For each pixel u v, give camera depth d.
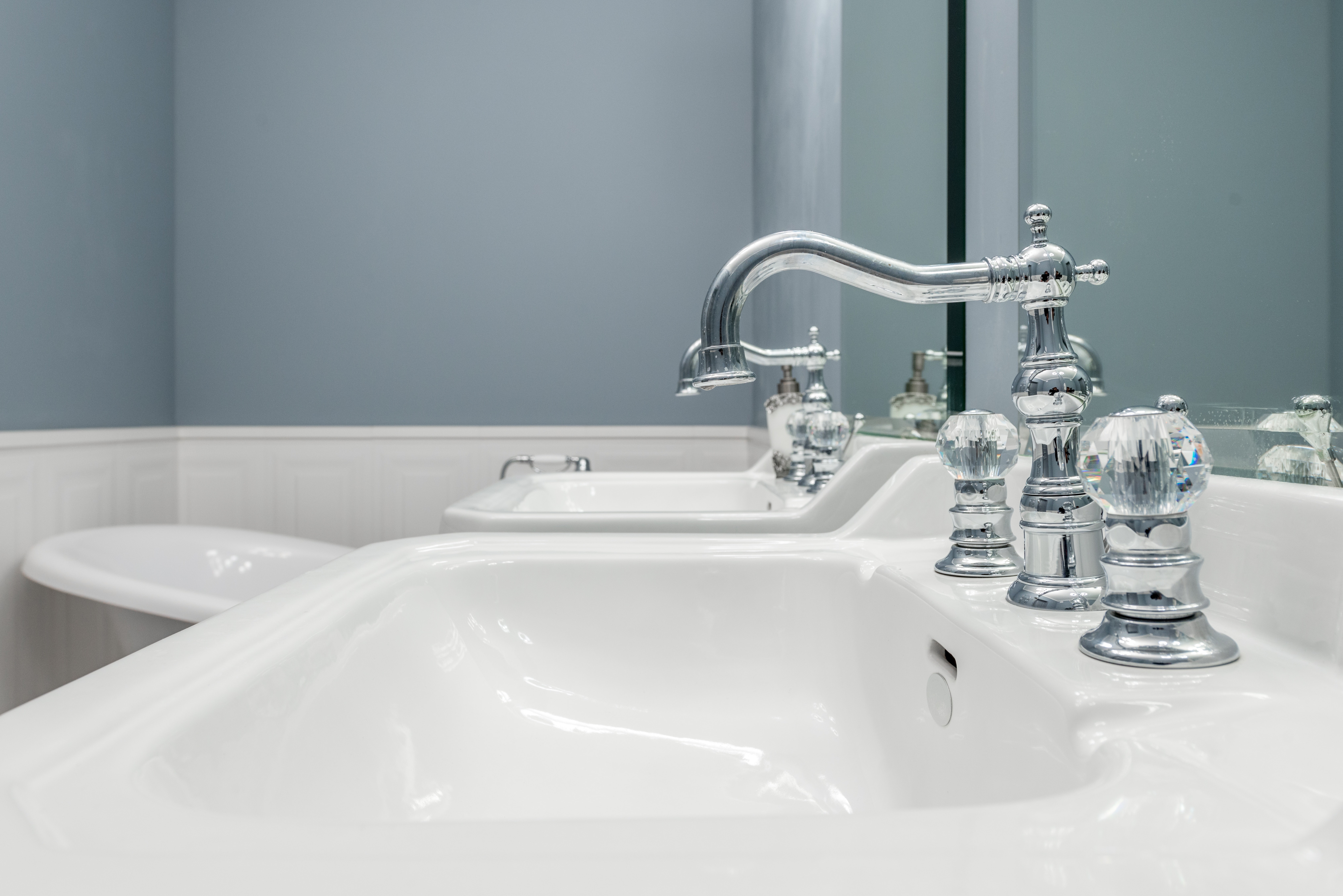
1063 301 0.40
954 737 0.36
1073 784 0.24
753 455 2.26
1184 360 0.46
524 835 0.15
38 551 1.52
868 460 0.71
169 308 2.36
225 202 2.40
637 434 2.43
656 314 2.44
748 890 0.13
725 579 0.53
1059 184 0.61
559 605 0.53
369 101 2.41
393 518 2.40
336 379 2.41
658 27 2.45
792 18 1.74
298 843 0.15
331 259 2.41
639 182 2.44
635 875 0.13
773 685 0.52
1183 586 0.29
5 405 1.73
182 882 0.13
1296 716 0.23
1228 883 0.13
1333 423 0.35
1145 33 0.50
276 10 2.40
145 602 1.33
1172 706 0.24
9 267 1.74
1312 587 0.30
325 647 0.35
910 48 0.96
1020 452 0.62
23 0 1.77
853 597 0.50
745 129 2.45
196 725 0.24
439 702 0.44
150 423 2.27
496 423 2.43
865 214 1.14
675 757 0.46
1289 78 0.37
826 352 1.12
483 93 2.43
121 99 2.14
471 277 2.42
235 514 2.38
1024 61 0.66
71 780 0.18
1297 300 0.37
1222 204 0.43
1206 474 0.28
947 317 0.83
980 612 0.37
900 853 0.14
